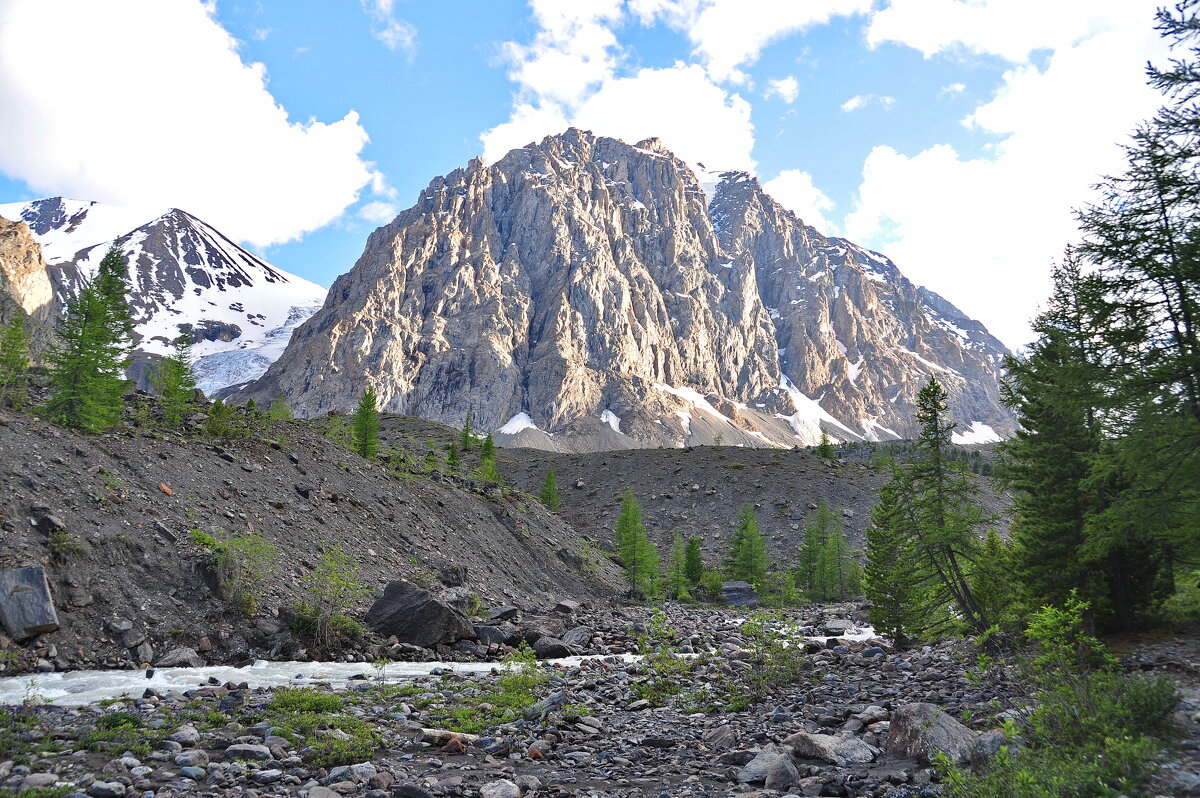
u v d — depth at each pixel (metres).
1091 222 20.11
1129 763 9.65
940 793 10.04
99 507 25.45
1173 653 19.41
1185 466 18.62
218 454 37.19
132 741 12.84
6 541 21.23
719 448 148.62
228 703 16.42
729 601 83.12
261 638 24.70
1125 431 20.38
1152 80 18.44
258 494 35.50
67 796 9.90
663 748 14.84
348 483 46.19
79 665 19.88
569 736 15.69
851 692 19.95
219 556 25.80
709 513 118.56
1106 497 23.00
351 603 30.67
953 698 17.53
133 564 24.09
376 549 39.38
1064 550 23.58
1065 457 24.03
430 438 159.00
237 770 11.64
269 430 47.56
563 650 32.06
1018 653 22.77
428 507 52.19
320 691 19.03
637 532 75.88
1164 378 18.50
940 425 26.97
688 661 28.95
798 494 121.50
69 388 32.38
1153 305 19.20
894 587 32.59
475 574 45.78
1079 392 20.78
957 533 25.62
